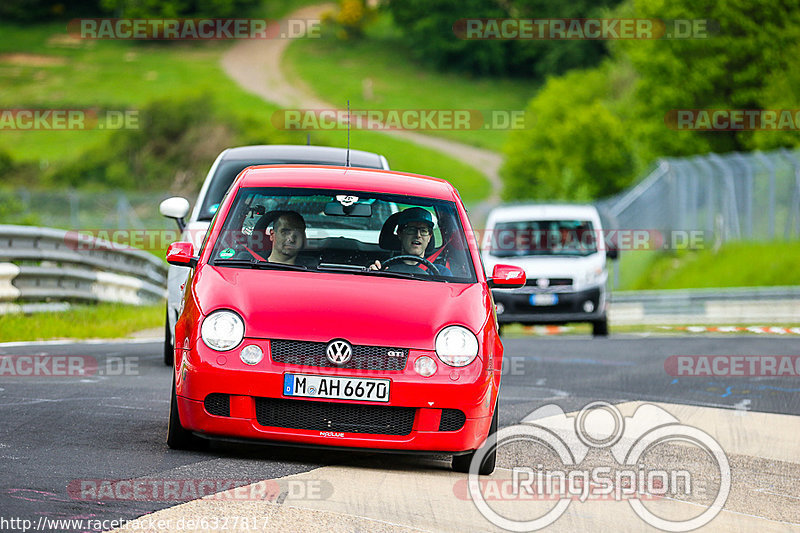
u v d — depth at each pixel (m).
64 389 33.62
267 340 23.42
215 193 38.66
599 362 52.41
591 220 76.44
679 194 140.00
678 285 128.50
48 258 59.59
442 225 27.69
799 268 120.19
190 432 24.38
